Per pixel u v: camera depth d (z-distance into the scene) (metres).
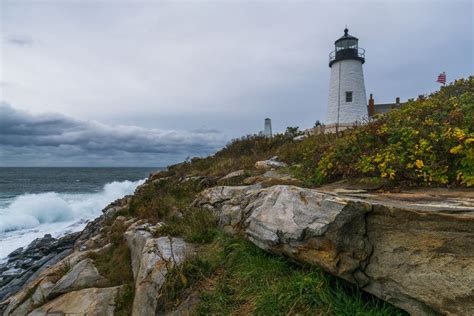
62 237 15.18
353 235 2.69
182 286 3.55
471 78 8.16
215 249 4.39
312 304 2.71
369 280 2.55
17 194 33.41
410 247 2.36
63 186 45.41
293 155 8.64
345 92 23.12
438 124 4.53
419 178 4.10
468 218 2.15
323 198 3.12
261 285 3.16
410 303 2.26
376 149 5.01
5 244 15.23
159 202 7.94
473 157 3.61
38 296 5.44
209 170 10.79
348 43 23.75
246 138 13.83
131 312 4.24
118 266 5.91
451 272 2.08
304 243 3.03
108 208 15.63
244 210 4.54
